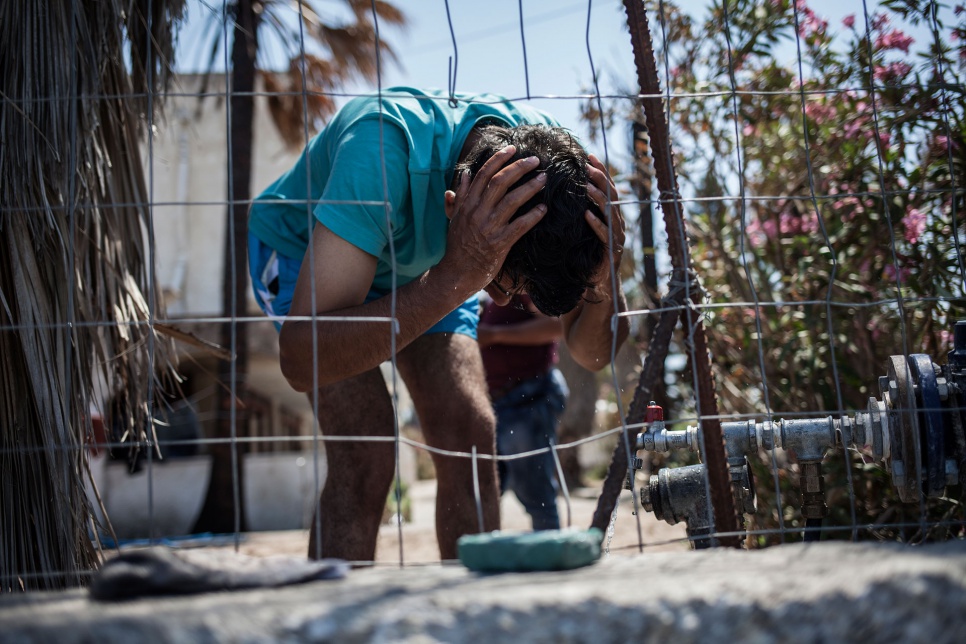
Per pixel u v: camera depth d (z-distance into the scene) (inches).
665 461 138.3
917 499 69.6
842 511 109.8
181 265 460.1
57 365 81.0
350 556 86.7
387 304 74.2
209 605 40.9
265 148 481.1
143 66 101.0
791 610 39.6
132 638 36.9
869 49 72.6
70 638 36.8
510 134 79.3
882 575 41.1
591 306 91.6
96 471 375.9
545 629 38.8
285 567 48.7
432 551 189.5
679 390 140.7
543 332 152.5
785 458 118.6
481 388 96.6
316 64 403.9
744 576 42.1
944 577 41.4
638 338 150.6
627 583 42.1
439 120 85.6
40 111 82.3
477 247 72.9
